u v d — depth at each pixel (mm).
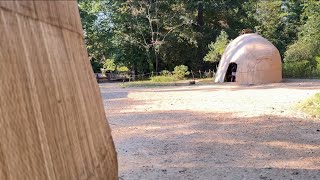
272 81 19312
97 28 29922
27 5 1280
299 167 5512
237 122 9039
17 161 1136
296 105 11062
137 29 29125
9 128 1117
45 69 1379
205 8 29828
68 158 1487
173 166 5684
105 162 2156
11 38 1161
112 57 29562
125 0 29203
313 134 7555
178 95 15375
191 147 6828
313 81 19188
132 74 28797
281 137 7391
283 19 34594
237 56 20156
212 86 18891
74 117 1635
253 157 6102
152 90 18094
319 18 24594
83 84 1908
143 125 9023
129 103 13273
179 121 9430
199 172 5363
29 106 1228
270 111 10336
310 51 24422
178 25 28641
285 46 32594
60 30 1624
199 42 29750
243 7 32438
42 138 1283
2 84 1103
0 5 1109
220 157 6145
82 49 2068
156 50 28750
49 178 1294
